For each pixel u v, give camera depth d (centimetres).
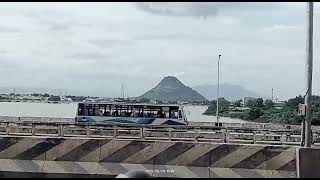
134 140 2258
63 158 2253
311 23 2155
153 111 4169
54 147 2266
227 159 2202
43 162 2255
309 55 2156
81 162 2242
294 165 2153
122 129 2980
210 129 3116
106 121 4156
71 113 7756
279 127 3906
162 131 2855
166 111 4166
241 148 2203
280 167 2166
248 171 2177
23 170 2236
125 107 4188
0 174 2231
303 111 2156
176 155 2225
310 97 2152
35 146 2275
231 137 2805
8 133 2741
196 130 2891
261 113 8300
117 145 2253
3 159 2267
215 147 2212
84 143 2261
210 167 2198
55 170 2231
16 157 2270
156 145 2241
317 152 2061
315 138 2811
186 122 4172
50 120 4231
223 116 9531
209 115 10038
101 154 2247
